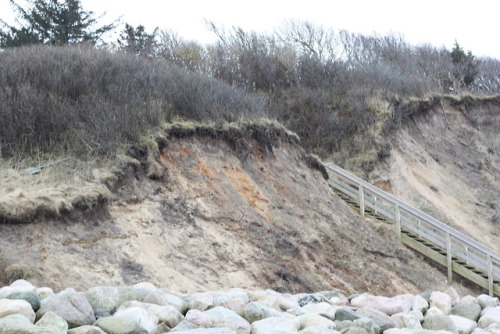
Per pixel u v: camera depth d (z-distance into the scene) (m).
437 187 22.97
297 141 18.27
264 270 11.47
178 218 11.61
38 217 9.38
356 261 13.95
